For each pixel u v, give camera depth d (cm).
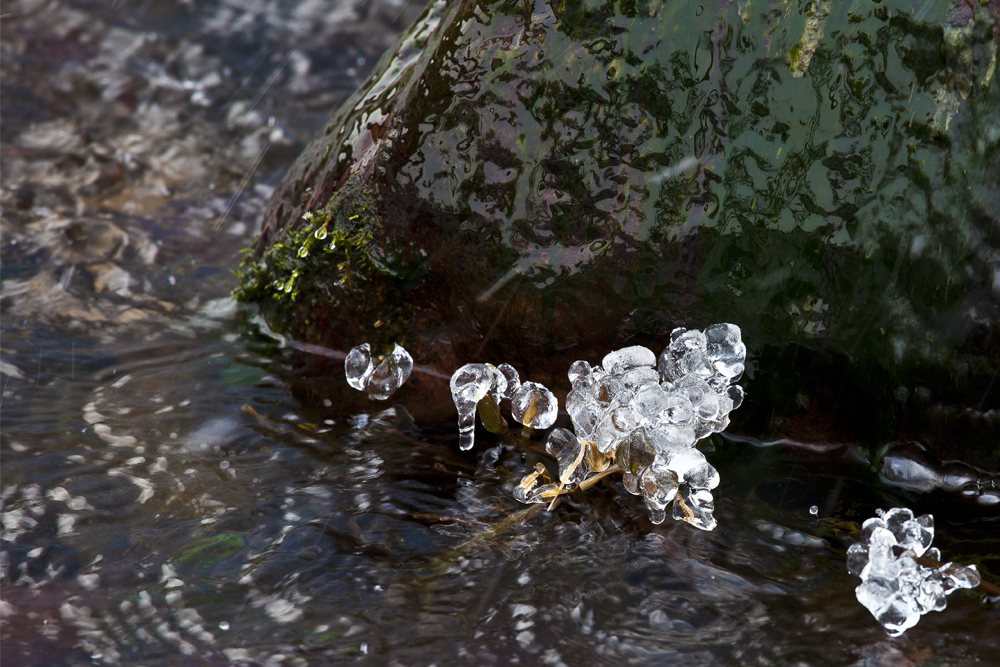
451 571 201
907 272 229
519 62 258
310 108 564
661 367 232
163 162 480
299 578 198
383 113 293
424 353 292
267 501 227
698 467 208
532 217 260
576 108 253
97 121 514
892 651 175
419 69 284
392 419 271
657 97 246
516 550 210
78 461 242
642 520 221
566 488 231
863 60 229
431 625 184
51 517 217
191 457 247
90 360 302
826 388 248
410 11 667
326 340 311
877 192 230
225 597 192
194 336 324
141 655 175
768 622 185
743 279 246
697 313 253
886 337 234
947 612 186
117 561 203
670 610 188
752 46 238
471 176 266
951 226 223
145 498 227
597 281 257
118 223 410
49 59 575
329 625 184
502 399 262
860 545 188
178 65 588
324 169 307
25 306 335
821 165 234
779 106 237
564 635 181
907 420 237
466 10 272
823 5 232
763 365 251
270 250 324
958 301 224
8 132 488
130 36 612
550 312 264
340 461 248
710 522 216
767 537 215
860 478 241
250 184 470
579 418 222
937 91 223
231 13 659
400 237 283
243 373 298
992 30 217
